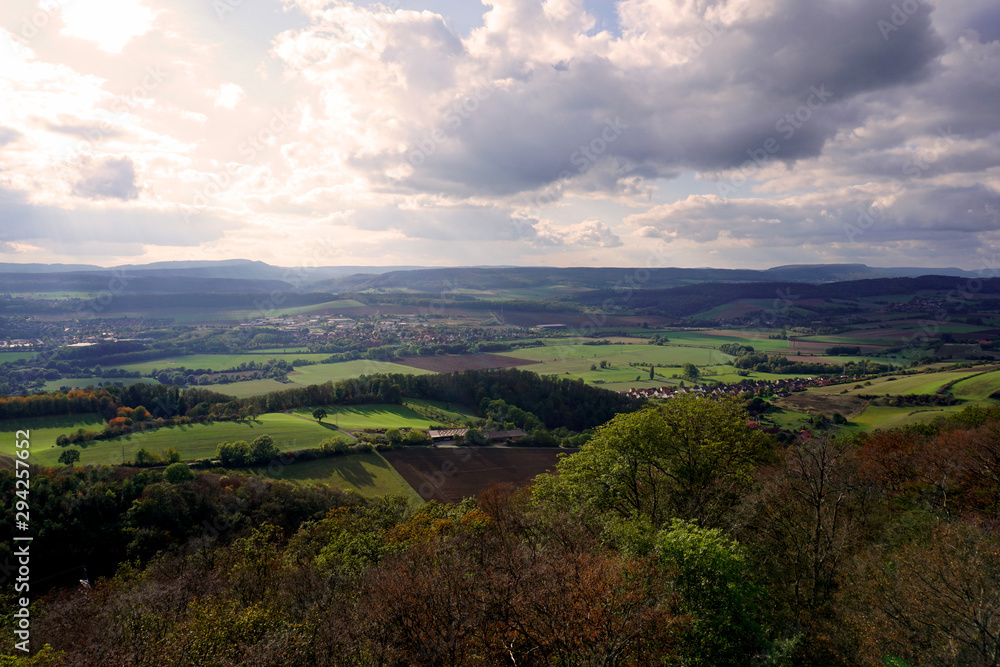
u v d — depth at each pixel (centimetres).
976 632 1197
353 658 1176
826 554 1566
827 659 1345
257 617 1327
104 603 1830
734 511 1931
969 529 1483
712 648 1213
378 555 2041
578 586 1105
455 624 1162
